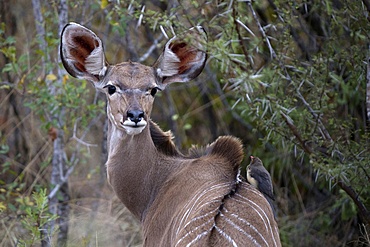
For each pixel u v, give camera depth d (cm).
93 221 1227
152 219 802
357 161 962
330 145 975
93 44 852
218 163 801
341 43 1093
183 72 883
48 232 1033
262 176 836
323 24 1148
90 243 1177
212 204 688
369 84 955
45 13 1207
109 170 862
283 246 1168
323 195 1236
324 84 991
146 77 838
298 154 1183
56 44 1173
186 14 980
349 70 1073
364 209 991
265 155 1255
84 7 1278
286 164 1246
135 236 1202
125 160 848
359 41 1055
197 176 789
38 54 1257
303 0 1030
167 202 793
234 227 658
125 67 845
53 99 1137
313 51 1183
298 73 1030
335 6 1123
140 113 805
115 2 1142
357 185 978
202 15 1023
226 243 642
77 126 1292
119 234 1204
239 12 993
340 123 1039
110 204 1257
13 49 1172
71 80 1198
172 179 826
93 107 1177
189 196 766
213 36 1062
